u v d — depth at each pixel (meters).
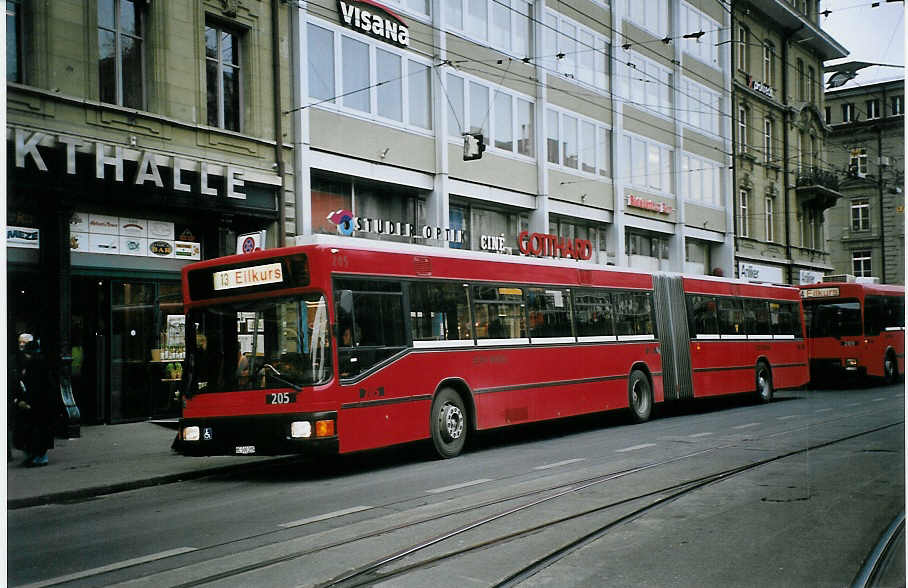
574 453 12.90
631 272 18.09
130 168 15.51
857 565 6.32
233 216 17.55
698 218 36.16
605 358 16.80
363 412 11.27
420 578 6.03
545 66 26.98
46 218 14.59
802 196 44.81
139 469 11.93
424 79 22.62
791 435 14.68
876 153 47.75
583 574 6.12
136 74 16.23
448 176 22.98
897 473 10.45
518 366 14.41
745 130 40.38
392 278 12.12
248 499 9.70
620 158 30.59
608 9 30.45
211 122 17.58
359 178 20.66
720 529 7.52
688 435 14.98
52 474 11.48
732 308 21.55
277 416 10.82
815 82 46.47
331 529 7.73
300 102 18.78
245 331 11.36
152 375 16.81
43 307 14.60
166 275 16.72
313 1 19.27
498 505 8.68
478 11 24.56
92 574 6.39
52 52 14.61
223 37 17.94
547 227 26.61
